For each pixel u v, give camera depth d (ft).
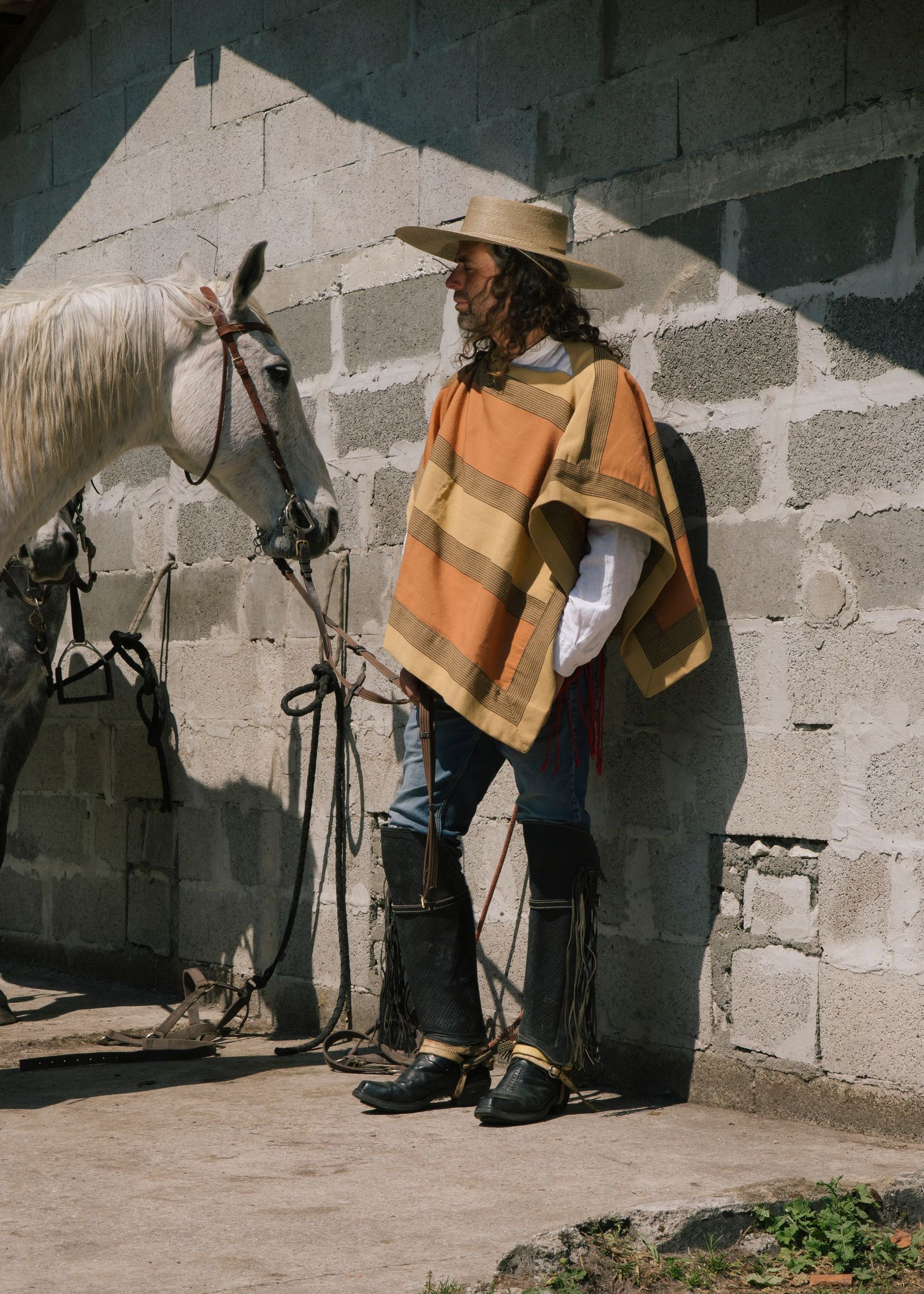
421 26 14.20
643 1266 7.88
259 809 15.69
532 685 10.43
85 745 18.28
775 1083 10.96
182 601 16.83
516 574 10.61
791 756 10.94
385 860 11.30
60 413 11.00
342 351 14.96
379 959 14.20
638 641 11.10
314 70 15.39
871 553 10.52
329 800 14.87
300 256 15.51
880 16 10.52
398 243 14.37
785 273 11.10
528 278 10.89
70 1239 7.97
